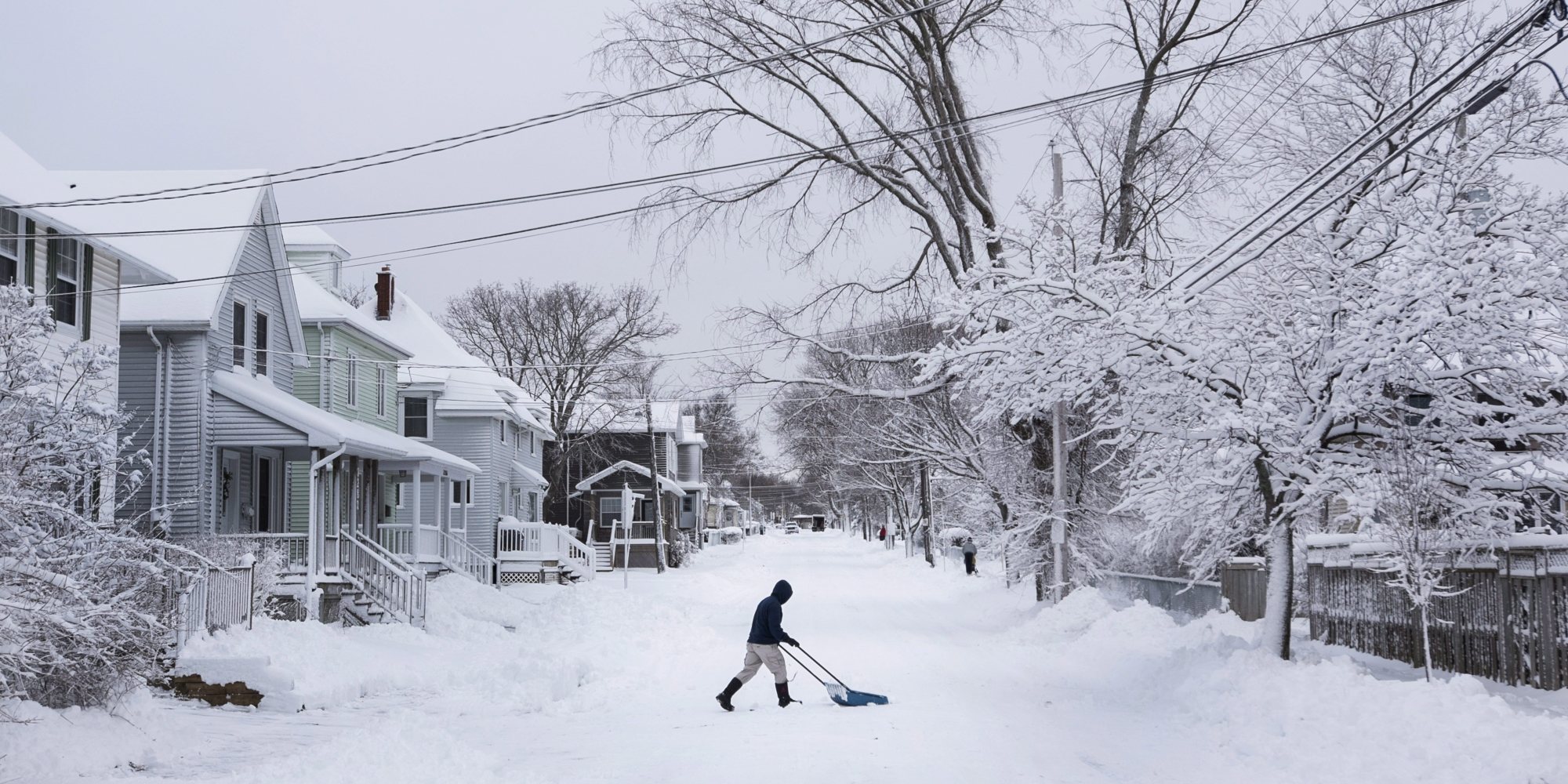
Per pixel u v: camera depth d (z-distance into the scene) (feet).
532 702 51.65
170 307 77.05
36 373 37.11
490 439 144.77
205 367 77.87
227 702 50.19
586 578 147.54
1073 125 86.74
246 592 59.41
